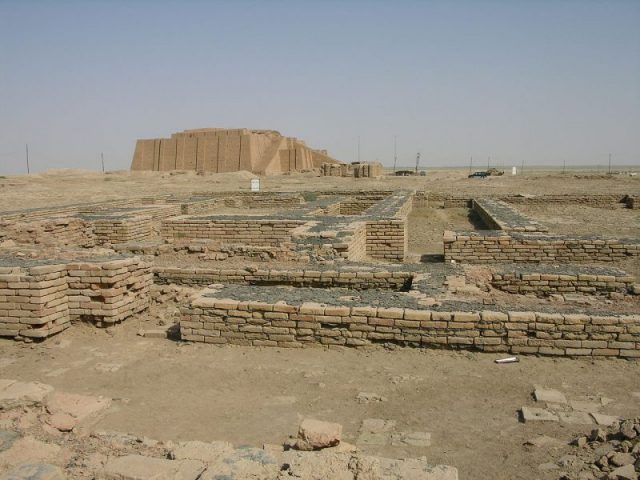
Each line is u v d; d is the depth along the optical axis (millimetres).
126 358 8203
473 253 14453
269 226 16766
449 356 7797
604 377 7113
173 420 6234
